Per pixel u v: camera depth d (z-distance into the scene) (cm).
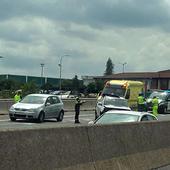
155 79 13525
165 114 5203
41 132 829
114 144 1105
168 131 1485
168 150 1456
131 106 4775
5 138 742
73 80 12875
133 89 4844
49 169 838
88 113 4541
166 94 5366
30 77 11944
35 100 3134
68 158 903
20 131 776
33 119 3020
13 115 3038
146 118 1576
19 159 767
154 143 1355
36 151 809
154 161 1315
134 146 1213
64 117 3809
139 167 1206
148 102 4794
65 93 9781
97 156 1017
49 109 3164
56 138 871
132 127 1223
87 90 12469
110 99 3578
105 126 1075
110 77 14400
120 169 1101
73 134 934
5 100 3831
